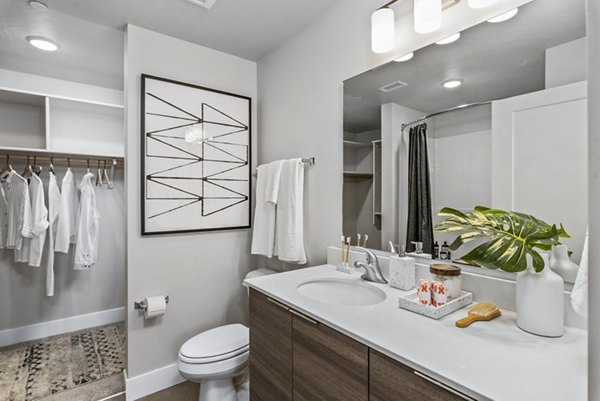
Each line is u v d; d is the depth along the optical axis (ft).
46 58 7.81
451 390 2.20
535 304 2.92
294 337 3.86
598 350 1.20
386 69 5.01
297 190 6.41
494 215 3.44
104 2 5.69
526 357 2.51
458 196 4.11
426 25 4.17
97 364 7.60
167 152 6.85
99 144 9.63
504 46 3.68
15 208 8.04
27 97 7.92
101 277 9.98
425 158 4.49
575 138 3.13
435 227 4.36
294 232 6.38
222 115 7.69
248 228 8.14
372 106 5.24
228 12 6.07
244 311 8.08
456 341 2.81
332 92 5.99
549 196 3.29
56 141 8.97
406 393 2.53
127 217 6.40
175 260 6.99
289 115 7.16
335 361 3.24
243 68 8.14
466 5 4.02
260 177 7.30
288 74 7.18
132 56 6.45
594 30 1.25
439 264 4.04
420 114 4.54
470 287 3.88
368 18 5.26
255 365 4.70
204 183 7.39
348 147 5.69
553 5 3.33
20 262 8.55
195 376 5.09
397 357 2.59
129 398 6.26
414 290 4.37
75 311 9.57
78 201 9.35
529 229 3.05
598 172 1.22
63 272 9.37
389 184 5.00
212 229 7.50
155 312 6.33
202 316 7.38
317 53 6.35
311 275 5.19
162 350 6.77
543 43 3.38
